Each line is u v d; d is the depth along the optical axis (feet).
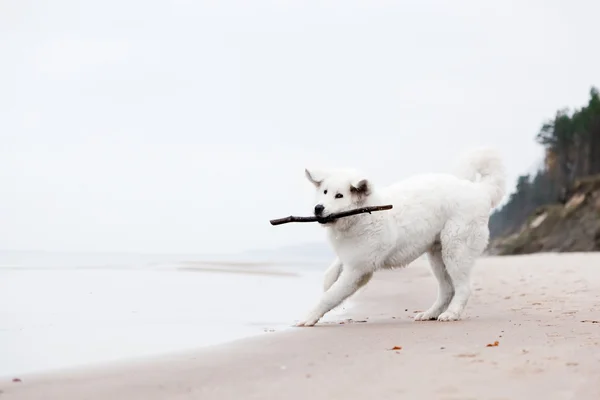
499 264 69.72
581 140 205.05
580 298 31.53
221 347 18.53
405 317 28.14
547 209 155.22
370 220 24.89
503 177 28.02
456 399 11.97
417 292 40.04
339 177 24.90
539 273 52.34
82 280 46.57
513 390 12.46
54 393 12.94
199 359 16.63
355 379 13.76
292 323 25.73
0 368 15.89
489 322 23.59
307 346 18.53
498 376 13.60
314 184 25.91
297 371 14.83
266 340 19.85
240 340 19.85
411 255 26.27
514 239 152.35
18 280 44.98
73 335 21.70
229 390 13.08
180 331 22.98
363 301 35.12
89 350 18.69
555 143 215.51
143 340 20.76
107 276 51.49
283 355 17.04
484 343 18.01
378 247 25.12
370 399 12.12
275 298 36.78
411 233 25.88
